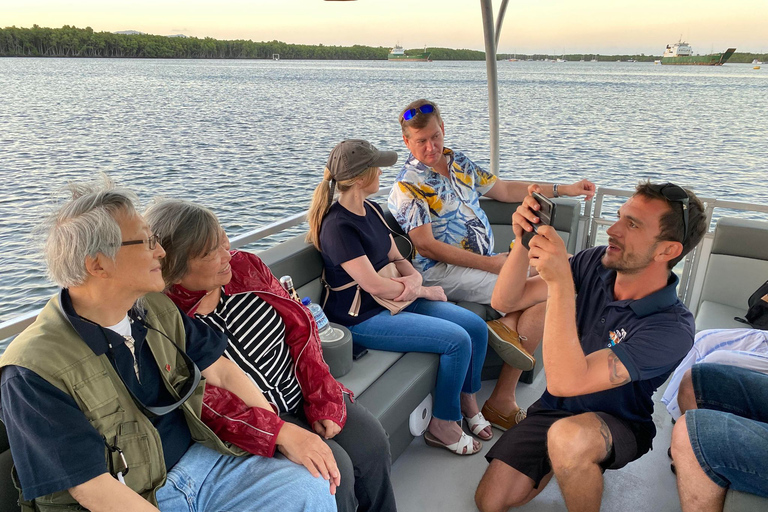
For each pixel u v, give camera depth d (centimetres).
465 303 269
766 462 132
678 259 152
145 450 117
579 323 180
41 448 99
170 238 138
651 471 213
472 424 233
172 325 133
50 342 104
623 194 346
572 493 161
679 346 150
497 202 346
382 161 218
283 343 167
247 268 163
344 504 145
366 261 219
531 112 2912
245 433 139
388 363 212
